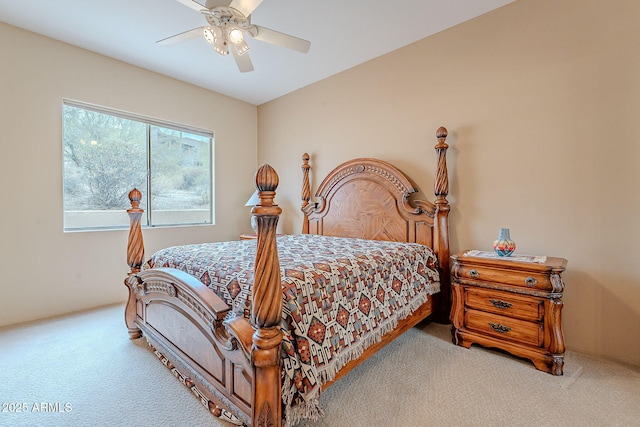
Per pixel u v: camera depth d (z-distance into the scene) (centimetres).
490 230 250
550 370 183
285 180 429
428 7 239
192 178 402
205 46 294
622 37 194
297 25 260
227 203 432
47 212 279
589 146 206
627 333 195
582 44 207
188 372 167
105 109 317
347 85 349
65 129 296
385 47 300
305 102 397
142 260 234
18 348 216
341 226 344
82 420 144
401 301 204
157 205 370
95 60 306
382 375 183
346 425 140
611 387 169
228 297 152
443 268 262
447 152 272
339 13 244
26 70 266
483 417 146
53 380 177
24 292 267
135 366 193
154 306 200
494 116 246
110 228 327
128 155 343
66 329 250
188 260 193
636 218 191
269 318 111
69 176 301
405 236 291
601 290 203
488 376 182
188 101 385
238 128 444
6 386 171
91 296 305
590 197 206
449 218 272
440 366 193
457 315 223
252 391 114
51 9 237
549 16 220
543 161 224
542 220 225
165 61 326
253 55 312
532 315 192
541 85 224
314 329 136
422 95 288
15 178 262
